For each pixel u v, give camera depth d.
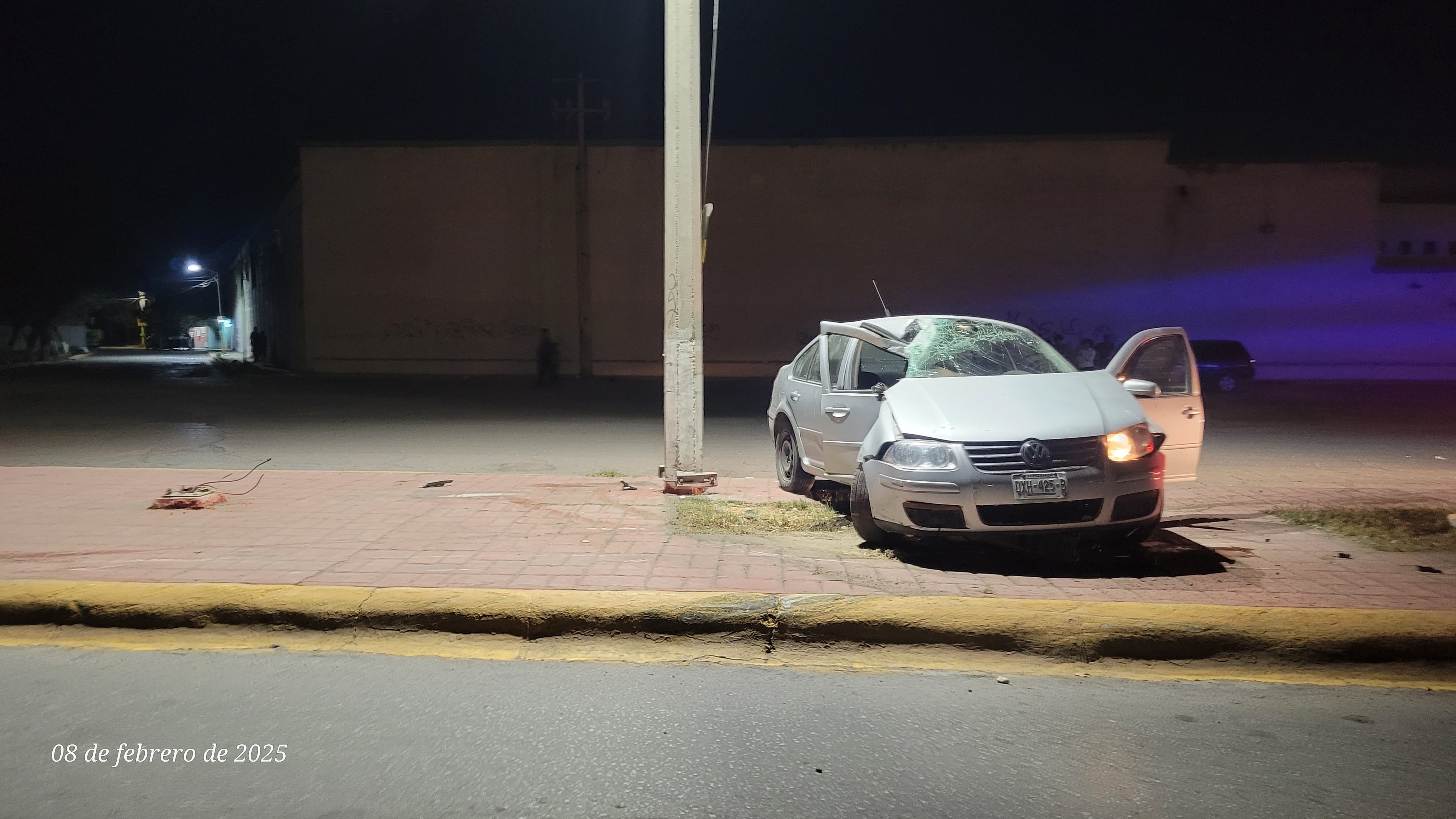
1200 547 6.41
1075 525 5.75
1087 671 4.54
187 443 13.25
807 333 35.50
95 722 3.84
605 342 35.50
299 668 4.46
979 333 7.57
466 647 4.75
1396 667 4.54
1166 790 3.35
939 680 4.40
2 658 4.54
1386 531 6.90
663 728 3.85
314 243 35.50
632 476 9.95
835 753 3.64
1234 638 4.63
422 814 3.15
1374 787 3.38
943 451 5.73
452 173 35.31
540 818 3.13
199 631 4.88
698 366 8.43
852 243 35.28
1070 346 33.50
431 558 5.86
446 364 35.78
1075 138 34.84
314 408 19.81
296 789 3.31
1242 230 35.00
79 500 7.86
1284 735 3.82
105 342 87.44
